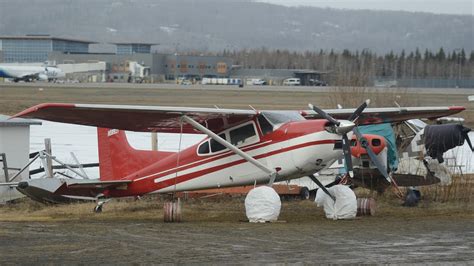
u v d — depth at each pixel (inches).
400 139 1026.7
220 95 4463.6
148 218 879.7
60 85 6038.4
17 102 3481.8
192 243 611.8
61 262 524.7
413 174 1011.3
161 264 517.3
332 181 1053.2
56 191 889.5
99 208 931.3
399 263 525.0
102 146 938.7
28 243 610.9
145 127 848.3
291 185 1051.9
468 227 727.1
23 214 943.0
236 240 629.9
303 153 797.2
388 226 738.8
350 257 546.9
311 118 909.2
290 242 618.5
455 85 7180.1
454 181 1026.7
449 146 993.5
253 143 832.3
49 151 1105.4
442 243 614.9
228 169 852.6
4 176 1139.3
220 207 983.6
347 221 806.5
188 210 952.9
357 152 933.2
